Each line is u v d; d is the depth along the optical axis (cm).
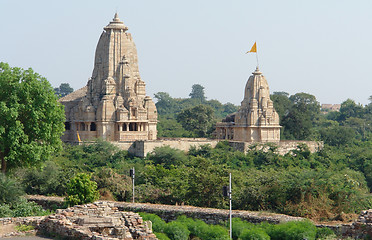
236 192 7694
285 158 12825
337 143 16975
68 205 7025
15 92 7444
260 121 14012
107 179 8438
